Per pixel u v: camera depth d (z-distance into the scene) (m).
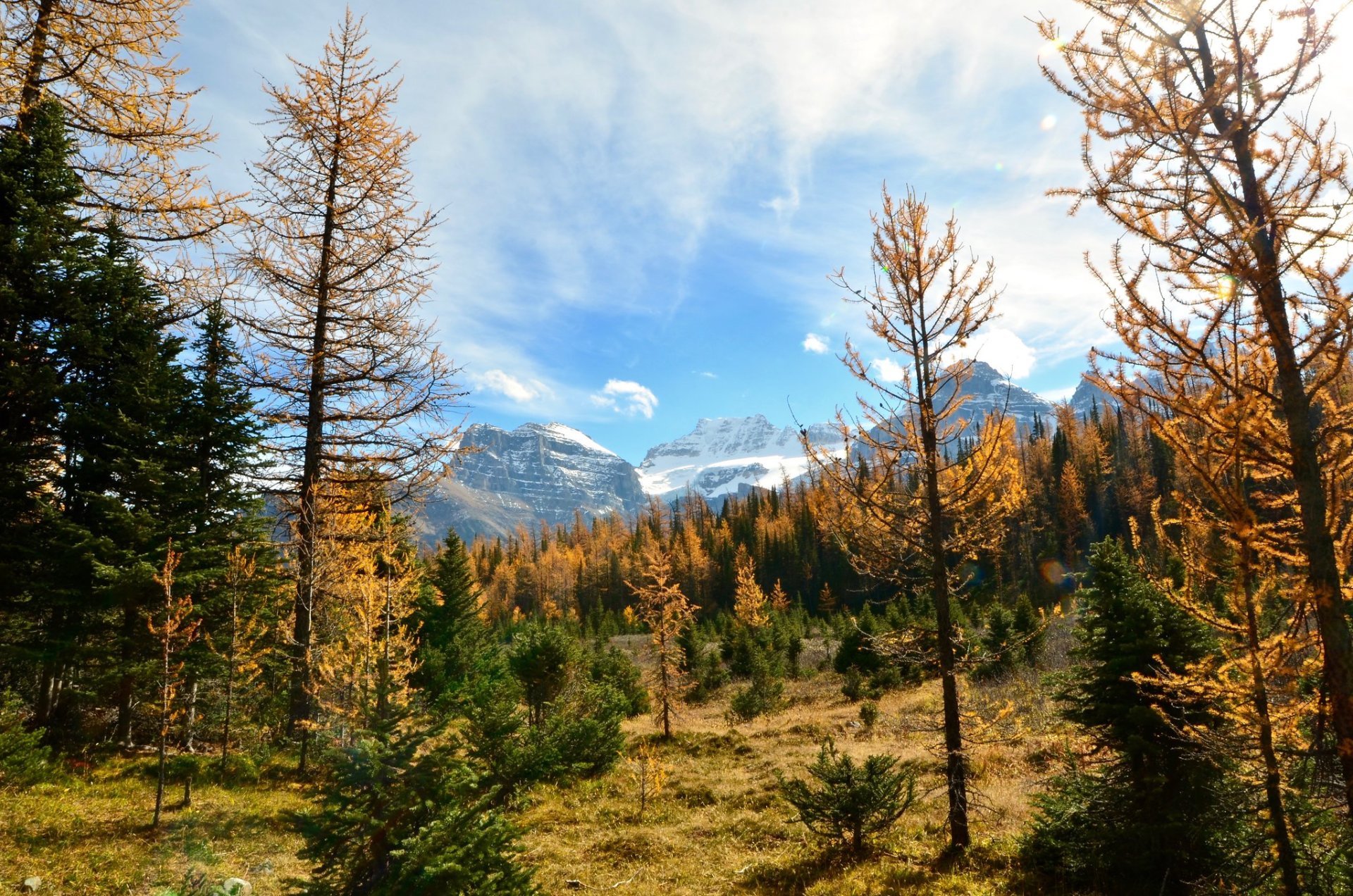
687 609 22.69
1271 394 4.03
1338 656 3.86
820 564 78.75
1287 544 4.23
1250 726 5.00
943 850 9.66
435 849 5.23
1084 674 8.42
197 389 16.69
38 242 12.41
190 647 13.65
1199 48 4.24
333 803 5.53
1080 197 4.49
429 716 6.11
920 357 9.80
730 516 113.25
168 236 12.93
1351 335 3.71
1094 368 4.62
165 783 11.70
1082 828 8.27
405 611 18.75
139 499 14.51
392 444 15.16
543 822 12.58
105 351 14.21
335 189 15.36
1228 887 6.23
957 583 9.90
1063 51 4.43
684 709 28.84
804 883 9.36
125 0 10.53
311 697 14.84
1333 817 5.02
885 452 9.75
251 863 8.79
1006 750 14.41
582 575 97.81
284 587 16.05
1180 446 4.54
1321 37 3.81
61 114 11.55
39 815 9.03
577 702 18.52
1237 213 3.92
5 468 12.66
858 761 15.69
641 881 9.77
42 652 12.29
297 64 14.45
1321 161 3.85
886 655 10.22
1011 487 9.26
